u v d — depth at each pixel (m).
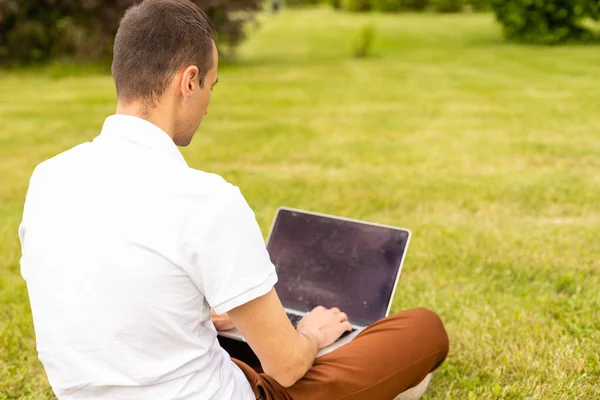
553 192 4.76
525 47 17.19
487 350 2.61
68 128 7.73
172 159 1.37
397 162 5.85
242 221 1.31
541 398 2.27
